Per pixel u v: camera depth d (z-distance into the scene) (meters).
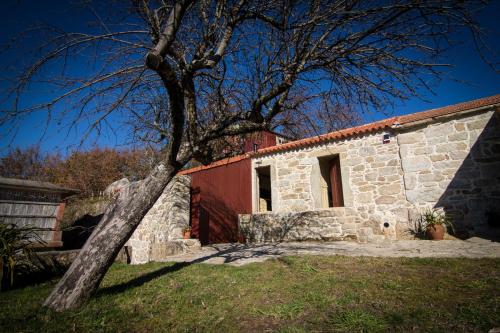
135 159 10.27
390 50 3.73
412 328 2.14
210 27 4.09
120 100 3.68
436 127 7.38
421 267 3.80
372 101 4.35
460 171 6.89
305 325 2.35
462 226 6.61
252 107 4.48
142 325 2.63
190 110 4.32
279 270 4.16
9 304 3.43
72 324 2.70
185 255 6.83
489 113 6.77
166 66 3.03
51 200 8.83
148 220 9.40
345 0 3.36
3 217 7.86
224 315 2.70
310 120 5.48
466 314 2.26
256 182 10.38
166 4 3.74
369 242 7.11
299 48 4.38
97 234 3.55
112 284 4.25
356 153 8.39
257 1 3.98
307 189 9.07
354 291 3.00
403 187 7.53
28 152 16.20
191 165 13.16
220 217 10.09
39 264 5.44
